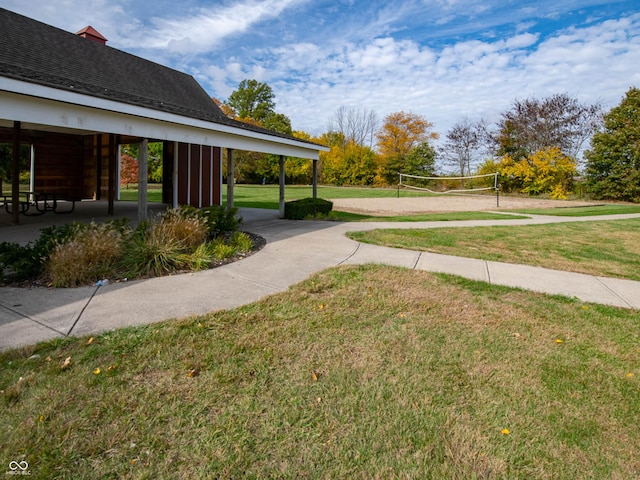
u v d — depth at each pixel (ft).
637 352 10.52
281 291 14.40
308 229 29.66
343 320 11.87
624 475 6.22
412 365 9.39
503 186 96.43
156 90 44.04
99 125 20.04
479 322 12.19
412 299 13.97
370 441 6.81
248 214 41.01
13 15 37.24
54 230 17.12
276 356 9.55
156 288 14.55
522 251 24.26
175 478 5.86
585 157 84.43
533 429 7.25
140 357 9.17
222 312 12.09
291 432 6.95
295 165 133.39
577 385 8.78
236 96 151.53
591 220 43.01
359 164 128.06
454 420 7.42
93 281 15.12
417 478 6.03
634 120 79.51
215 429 6.92
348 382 8.56
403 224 34.50
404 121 140.26
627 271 19.95
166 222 19.88
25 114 16.87
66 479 5.73
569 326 12.16
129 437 6.61
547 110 97.55
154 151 111.55
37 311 11.88
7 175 69.10
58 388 7.80
